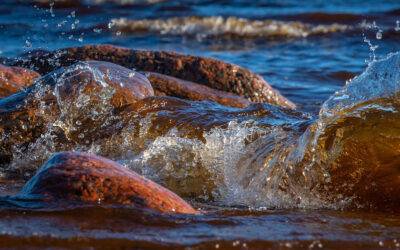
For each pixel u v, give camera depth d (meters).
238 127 25.69
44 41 55.94
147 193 20.53
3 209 19.80
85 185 20.41
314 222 20.78
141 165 26.02
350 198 22.72
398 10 72.62
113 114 27.94
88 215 19.56
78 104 28.20
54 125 28.02
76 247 18.08
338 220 21.09
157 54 39.75
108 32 62.91
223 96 35.88
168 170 25.58
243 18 70.38
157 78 35.47
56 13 69.06
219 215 20.88
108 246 18.16
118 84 28.75
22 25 61.53
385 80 23.28
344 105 23.20
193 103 28.05
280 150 24.11
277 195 23.56
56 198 20.27
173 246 18.25
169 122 26.91
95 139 27.48
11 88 32.62
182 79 38.75
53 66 39.75
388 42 60.19
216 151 25.33
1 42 54.75
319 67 50.41
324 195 23.02
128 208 19.92
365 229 20.27
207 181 24.94
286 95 43.09
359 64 51.31
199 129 26.20
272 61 52.81
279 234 19.45
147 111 27.62
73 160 21.19
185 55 39.81
